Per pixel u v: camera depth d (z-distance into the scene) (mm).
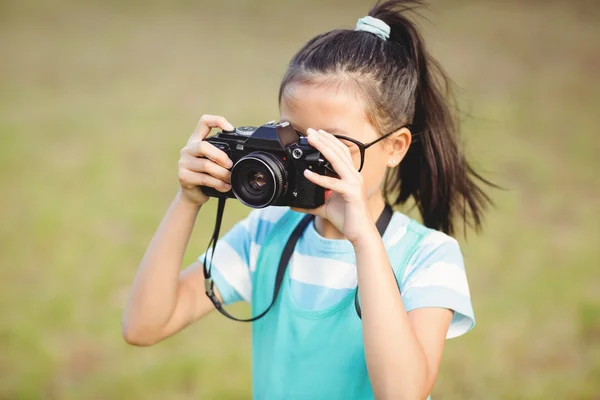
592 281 5090
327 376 1910
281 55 13320
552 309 4707
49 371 4180
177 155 8188
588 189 6977
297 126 1962
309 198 1875
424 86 2191
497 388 3941
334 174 1882
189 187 1992
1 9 16922
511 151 7945
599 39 13734
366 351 1718
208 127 2000
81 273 5359
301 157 1855
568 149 8141
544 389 3920
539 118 9258
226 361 4242
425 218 2363
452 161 2275
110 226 6199
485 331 4469
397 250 1979
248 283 2164
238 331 4609
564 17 15461
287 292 1996
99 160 7938
